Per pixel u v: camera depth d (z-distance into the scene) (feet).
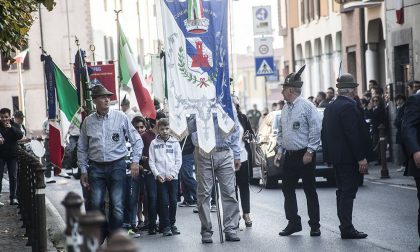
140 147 48.14
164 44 50.98
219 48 51.06
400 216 56.85
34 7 59.57
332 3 168.25
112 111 47.70
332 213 60.13
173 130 50.49
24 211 57.52
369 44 144.05
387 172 87.20
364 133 47.78
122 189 47.44
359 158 47.55
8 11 55.57
